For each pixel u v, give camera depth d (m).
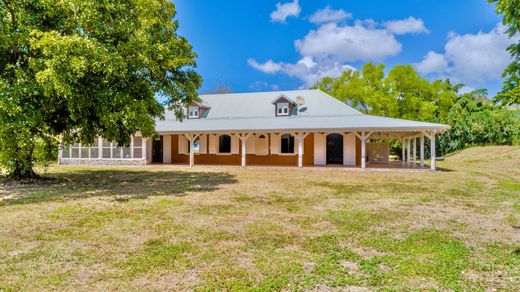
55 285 3.60
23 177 12.85
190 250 4.77
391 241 5.21
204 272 3.98
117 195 9.53
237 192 10.21
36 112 10.24
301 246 4.98
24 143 10.43
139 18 12.45
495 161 22.77
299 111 22.50
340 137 21.81
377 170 18.08
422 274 3.90
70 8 10.40
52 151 13.88
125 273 3.93
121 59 10.20
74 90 9.98
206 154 23.41
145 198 9.03
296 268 4.09
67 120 12.28
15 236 5.40
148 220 6.52
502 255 4.57
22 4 10.42
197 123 22.45
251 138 22.52
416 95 33.41
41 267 4.11
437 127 16.97
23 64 11.30
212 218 6.73
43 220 6.47
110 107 10.81
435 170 17.64
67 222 6.32
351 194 9.94
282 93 24.98
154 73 12.70
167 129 21.11
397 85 32.38
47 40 9.12
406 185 12.02
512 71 5.19
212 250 4.78
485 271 4.02
